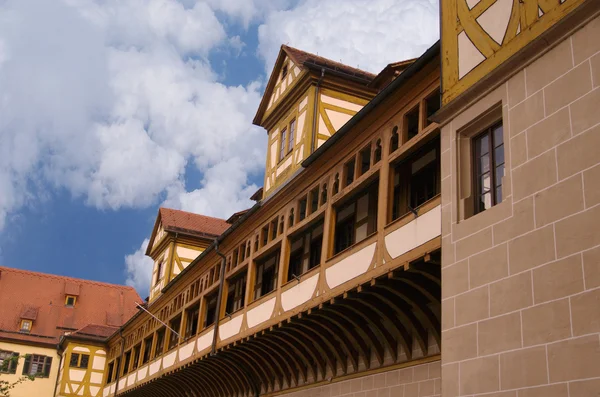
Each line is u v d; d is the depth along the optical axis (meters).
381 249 13.69
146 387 29.86
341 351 16.77
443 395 9.47
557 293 8.03
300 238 19.62
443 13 11.52
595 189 7.87
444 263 10.12
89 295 48.25
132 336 34.81
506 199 9.16
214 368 23.09
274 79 22.78
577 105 8.36
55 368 42.53
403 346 14.49
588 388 7.38
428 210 12.55
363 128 15.49
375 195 16.23
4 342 42.09
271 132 22.50
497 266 9.05
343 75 20.28
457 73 10.83
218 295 22.25
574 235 8.00
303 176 17.86
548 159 8.61
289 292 17.22
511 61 9.49
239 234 21.75
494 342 8.78
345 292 14.56
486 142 10.23
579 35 8.54
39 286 47.25
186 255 33.09
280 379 20.23
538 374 8.02
